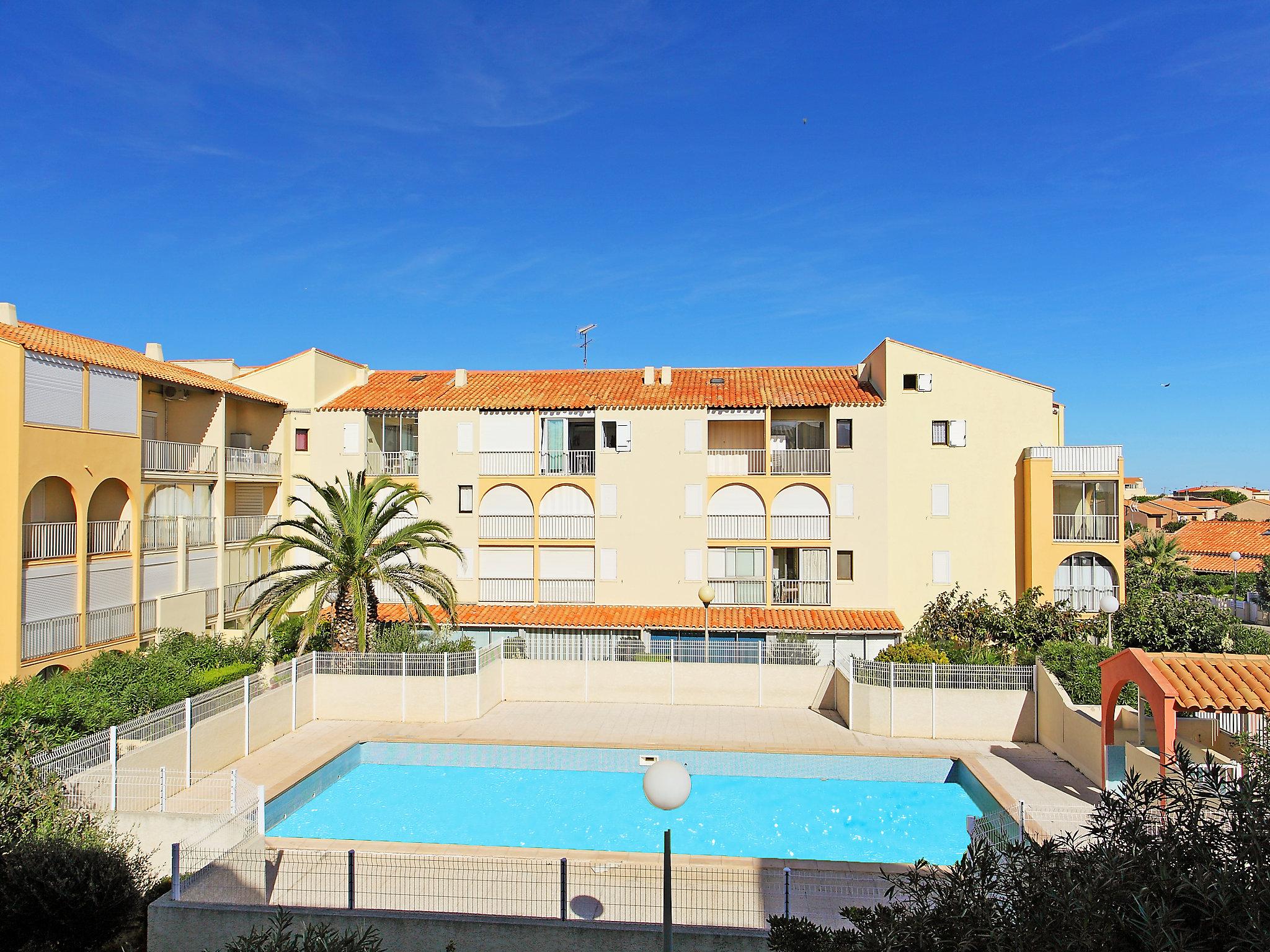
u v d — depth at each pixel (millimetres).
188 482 29281
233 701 21141
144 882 13625
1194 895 5453
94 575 24500
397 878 12391
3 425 21781
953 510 33188
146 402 29812
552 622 31891
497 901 12328
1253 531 64188
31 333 25328
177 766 18594
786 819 19344
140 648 25422
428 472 35000
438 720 25156
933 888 6719
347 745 22609
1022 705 23391
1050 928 5504
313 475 35656
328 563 27250
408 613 33000
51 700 17734
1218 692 15891
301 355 35750
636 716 25797
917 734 23672
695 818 19344
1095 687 22422
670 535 33844
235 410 34844
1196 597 32719
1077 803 18234
